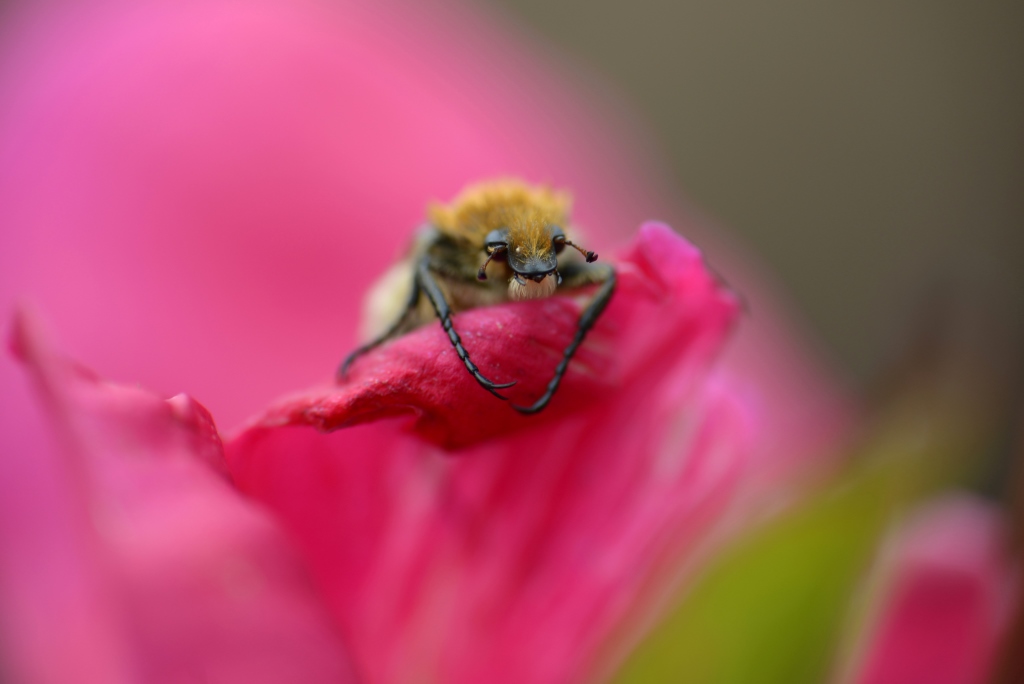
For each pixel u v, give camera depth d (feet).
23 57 0.53
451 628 0.39
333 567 0.38
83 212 0.51
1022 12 1.07
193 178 0.52
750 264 0.73
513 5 1.06
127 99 0.52
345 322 0.54
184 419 0.34
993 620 0.41
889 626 0.41
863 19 1.08
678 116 1.09
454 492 0.38
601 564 0.39
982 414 0.43
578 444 0.39
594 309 0.36
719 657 0.40
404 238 0.56
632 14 1.11
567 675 0.39
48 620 0.47
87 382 0.34
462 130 0.59
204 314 0.52
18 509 0.48
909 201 1.06
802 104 1.09
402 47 0.58
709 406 0.39
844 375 1.02
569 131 0.67
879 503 0.41
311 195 0.53
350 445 0.37
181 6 0.54
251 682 0.33
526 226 0.37
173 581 0.33
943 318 0.43
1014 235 1.03
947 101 1.07
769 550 0.41
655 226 0.37
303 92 0.54
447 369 0.35
